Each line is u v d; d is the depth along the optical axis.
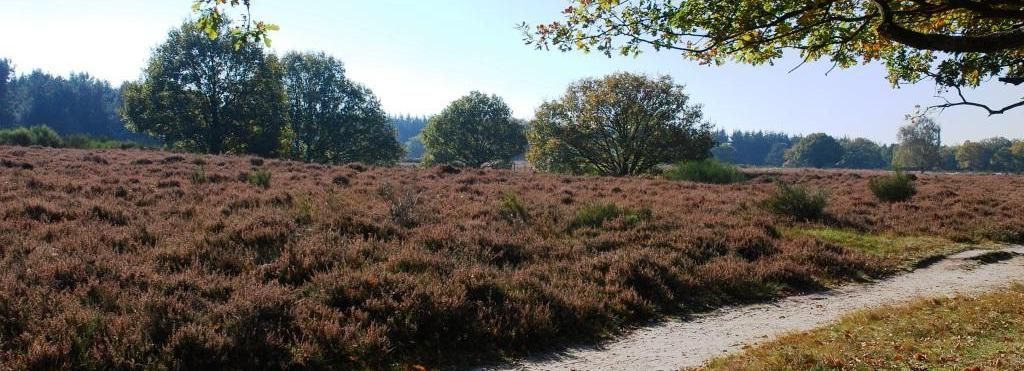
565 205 17.47
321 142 67.06
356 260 8.93
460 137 82.81
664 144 50.44
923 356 6.14
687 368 6.27
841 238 14.77
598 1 6.03
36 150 29.72
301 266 8.38
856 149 151.38
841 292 10.41
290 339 6.14
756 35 5.89
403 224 12.54
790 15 5.34
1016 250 14.51
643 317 8.51
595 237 12.74
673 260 10.85
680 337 7.67
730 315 8.85
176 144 55.12
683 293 9.56
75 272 7.30
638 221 14.34
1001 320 7.70
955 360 6.03
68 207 12.05
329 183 20.48
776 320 8.55
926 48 4.35
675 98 51.44
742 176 31.61
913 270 12.37
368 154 69.50
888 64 6.98
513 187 22.38
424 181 23.25
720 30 5.68
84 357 5.31
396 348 6.55
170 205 13.55
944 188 27.16
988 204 21.48
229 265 8.51
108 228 10.38
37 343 5.27
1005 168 120.56
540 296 8.20
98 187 15.59
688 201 19.66
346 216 12.05
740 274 10.46
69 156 26.00
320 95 67.38
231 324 6.17
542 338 7.19
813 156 142.12
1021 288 10.16
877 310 8.62
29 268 7.30
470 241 10.98
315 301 7.21
